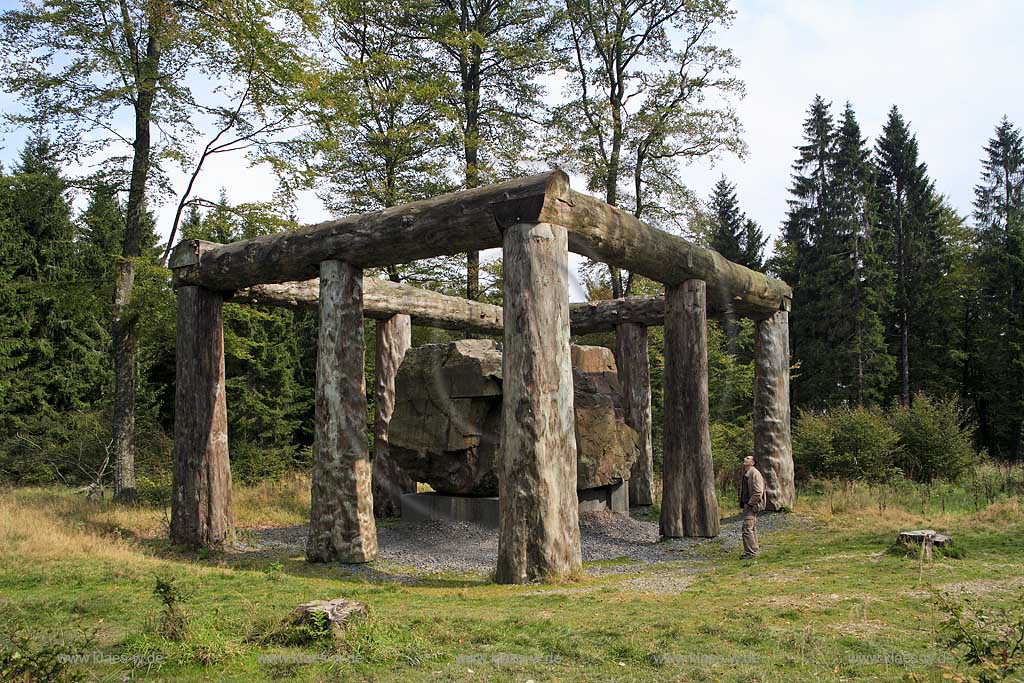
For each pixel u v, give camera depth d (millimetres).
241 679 4508
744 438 22688
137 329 15805
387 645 5016
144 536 12016
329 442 10141
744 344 25547
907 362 37344
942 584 7102
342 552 10000
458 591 7727
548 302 8508
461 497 13289
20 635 5098
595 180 23141
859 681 4387
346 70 20141
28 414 26141
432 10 21344
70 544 9602
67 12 14188
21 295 26719
